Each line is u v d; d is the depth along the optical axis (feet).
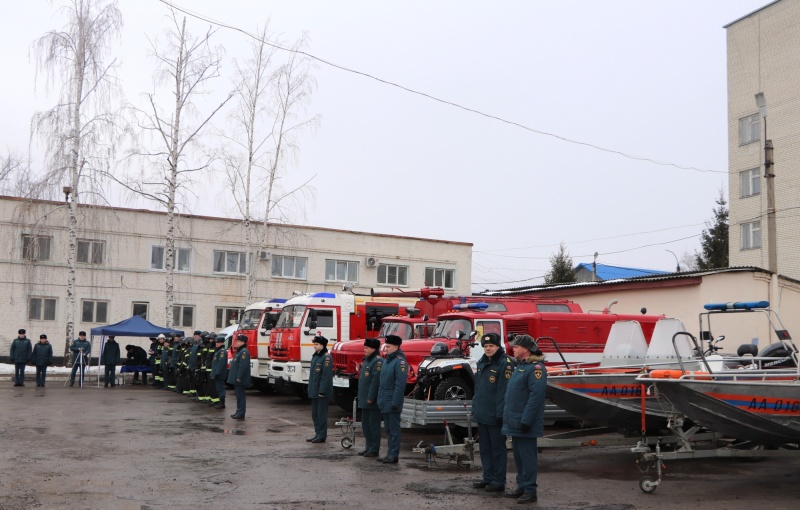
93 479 33.19
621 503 29.78
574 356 53.72
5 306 110.52
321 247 133.18
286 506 28.63
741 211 135.44
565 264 183.42
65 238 114.11
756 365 44.91
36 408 62.59
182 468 36.24
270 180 123.75
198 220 124.06
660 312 86.53
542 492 31.96
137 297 119.14
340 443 45.19
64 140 105.81
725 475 36.47
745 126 135.85
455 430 47.50
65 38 107.55
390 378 38.75
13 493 30.12
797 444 35.83
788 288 81.97
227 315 126.00
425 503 29.50
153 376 93.40
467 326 52.65
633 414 38.78
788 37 127.85
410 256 141.69
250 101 122.31
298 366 71.00
